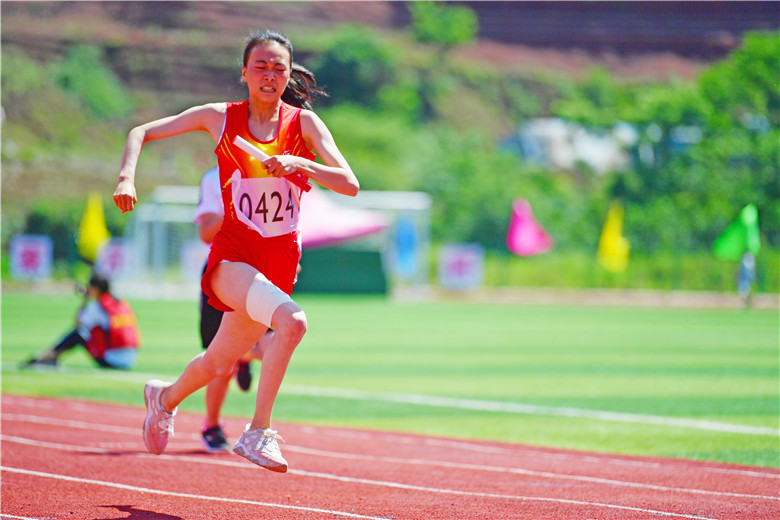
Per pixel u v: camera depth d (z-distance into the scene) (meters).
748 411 29.16
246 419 27.16
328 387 35.41
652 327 69.56
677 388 35.28
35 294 104.62
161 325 66.12
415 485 17.16
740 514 14.72
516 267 129.38
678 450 22.11
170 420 15.91
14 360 42.75
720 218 160.00
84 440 22.22
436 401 31.61
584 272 128.88
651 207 166.00
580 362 45.09
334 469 18.84
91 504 15.27
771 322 76.06
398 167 186.12
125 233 145.38
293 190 14.41
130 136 13.74
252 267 14.09
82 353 47.09
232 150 14.14
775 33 181.62
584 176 196.88
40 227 140.88
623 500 15.82
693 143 175.12
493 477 18.09
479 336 60.75
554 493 16.42
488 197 173.12
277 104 14.38
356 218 93.31
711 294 122.12
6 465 18.70
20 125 169.38
